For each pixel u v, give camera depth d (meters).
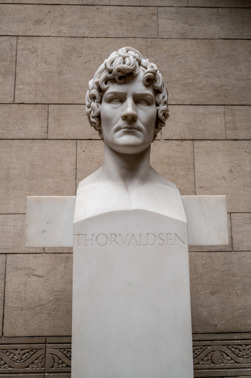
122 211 1.88
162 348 1.79
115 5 3.28
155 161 3.04
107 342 1.78
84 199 1.97
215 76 3.20
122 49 1.98
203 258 2.89
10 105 3.07
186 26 3.27
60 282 2.82
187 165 3.05
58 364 2.70
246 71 3.23
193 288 2.85
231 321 2.81
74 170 3.00
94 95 2.02
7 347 2.71
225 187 3.03
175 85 3.17
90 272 1.83
